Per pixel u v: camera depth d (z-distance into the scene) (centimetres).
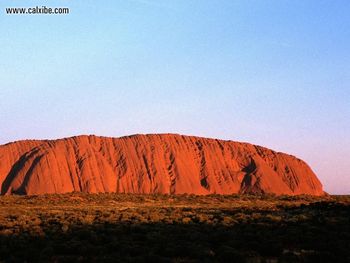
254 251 2497
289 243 2695
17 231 3098
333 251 2458
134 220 3703
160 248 2481
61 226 3356
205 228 3200
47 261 2217
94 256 2362
